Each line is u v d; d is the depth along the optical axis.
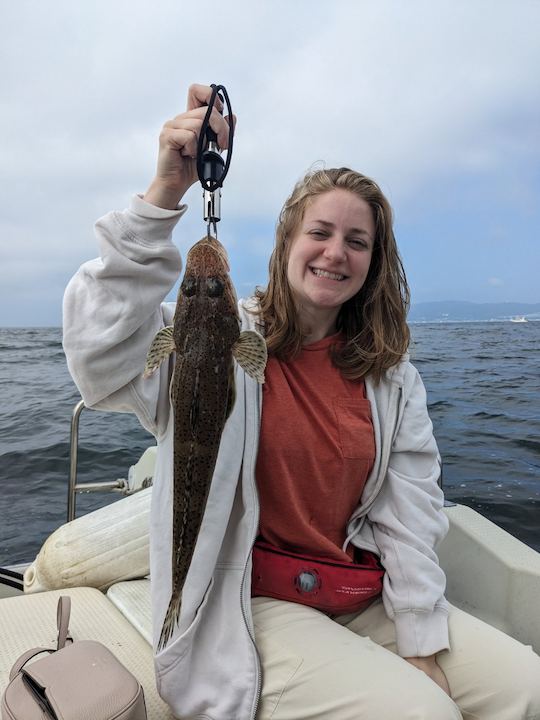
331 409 2.35
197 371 1.72
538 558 2.87
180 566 1.82
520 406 11.40
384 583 2.30
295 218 2.41
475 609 2.99
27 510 6.11
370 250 2.41
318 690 1.79
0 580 3.21
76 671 1.70
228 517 2.07
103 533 3.06
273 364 2.39
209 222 1.81
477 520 3.27
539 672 1.97
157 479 2.14
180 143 1.83
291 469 2.25
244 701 1.86
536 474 6.83
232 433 2.11
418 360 22.03
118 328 1.99
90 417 10.52
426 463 2.56
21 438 8.89
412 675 1.82
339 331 2.61
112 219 1.99
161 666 1.92
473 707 2.01
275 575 2.20
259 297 2.62
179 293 1.79
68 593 2.83
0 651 2.26
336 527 2.38
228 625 2.00
